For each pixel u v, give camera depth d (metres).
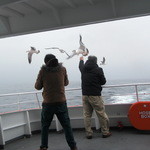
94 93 4.57
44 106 3.73
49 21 5.74
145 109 4.65
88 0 5.11
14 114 5.09
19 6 5.35
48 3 5.19
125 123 5.23
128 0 5.16
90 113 4.76
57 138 4.93
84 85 4.66
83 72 4.70
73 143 3.80
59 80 3.70
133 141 4.29
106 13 5.34
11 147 4.58
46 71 3.68
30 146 4.57
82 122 5.44
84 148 4.12
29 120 5.41
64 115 3.74
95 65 4.61
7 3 4.04
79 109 5.44
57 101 3.67
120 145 4.13
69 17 5.61
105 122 4.64
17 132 5.11
